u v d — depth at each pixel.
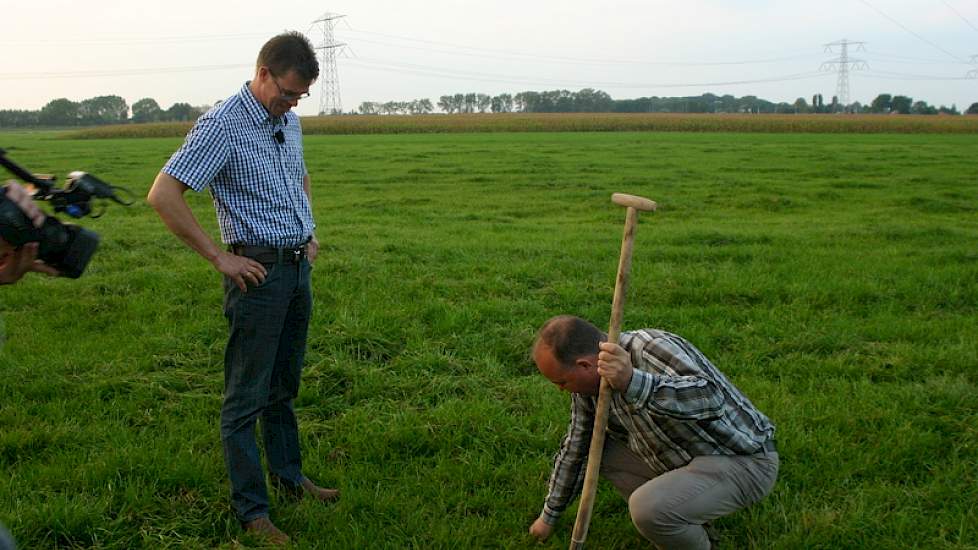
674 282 8.63
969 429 4.98
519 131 63.47
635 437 3.47
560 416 5.18
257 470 3.85
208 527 3.99
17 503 3.97
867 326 7.22
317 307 7.43
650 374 3.14
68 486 4.26
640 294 8.30
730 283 8.55
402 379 5.82
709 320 7.43
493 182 20.64
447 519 4.05
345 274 8.88
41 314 7.48
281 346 4.08
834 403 5.45
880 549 3.82
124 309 7.64
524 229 12.98
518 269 9.19
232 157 3.56
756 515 4.03
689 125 62.53
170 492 4.26
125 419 5.14
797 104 143.50
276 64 3.52
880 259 10.11
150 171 24.06
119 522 3.91
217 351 6.44
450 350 6.51
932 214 15.16
